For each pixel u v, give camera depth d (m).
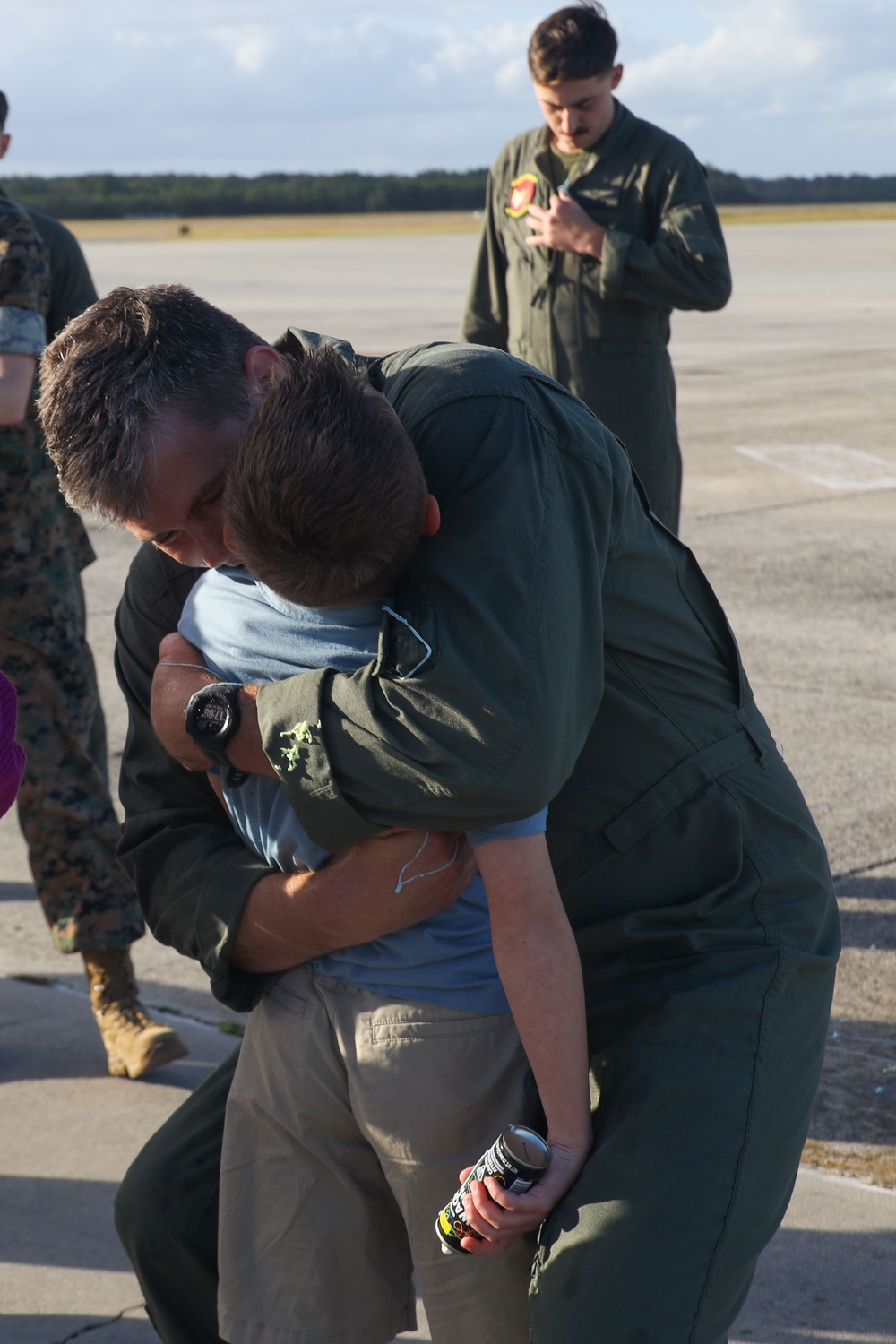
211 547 1.46
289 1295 1.60
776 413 11.77
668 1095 1.39
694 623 1.53
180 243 50.97
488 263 4.44
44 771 2.82
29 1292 2.24
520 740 1.32
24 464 2.78
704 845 1.51
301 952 1.54
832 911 1.61
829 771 4.41
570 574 1.37
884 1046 2.88
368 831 1.42
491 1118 1.50
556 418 1.43
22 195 116.62
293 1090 1.56
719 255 3.96
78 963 3.44
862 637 5.83
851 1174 2.44
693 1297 1.33
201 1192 1.70
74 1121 2.72
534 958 1.38
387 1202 1.62
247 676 1.54
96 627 6.38
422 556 1.37
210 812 1.73
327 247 43.09
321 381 1.28
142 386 1.36
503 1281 1.50
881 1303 2.12
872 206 104.50
